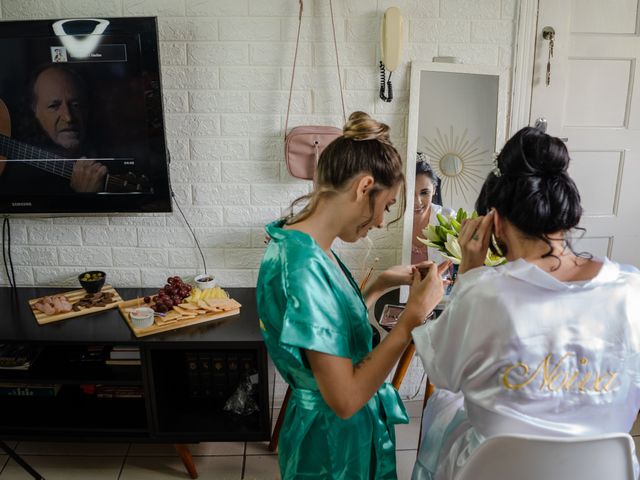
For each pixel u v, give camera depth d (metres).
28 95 2.15
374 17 2.22
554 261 1.13
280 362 1.27
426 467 1.47
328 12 2.21
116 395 2.32
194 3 2.20
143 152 2.20
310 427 1.29
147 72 2.11
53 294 2.41
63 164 2.22
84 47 2.10
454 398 1.54
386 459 1.40
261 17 2.22
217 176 2.37
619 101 2.34
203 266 2.47
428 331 1.23
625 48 2.28
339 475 1.30
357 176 1.17
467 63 2.26
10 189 2.25
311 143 2.22
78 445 2.38
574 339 1.09
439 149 2.29
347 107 2.29
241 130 2.32
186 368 2.26
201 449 2.35
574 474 1.10
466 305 1.14
